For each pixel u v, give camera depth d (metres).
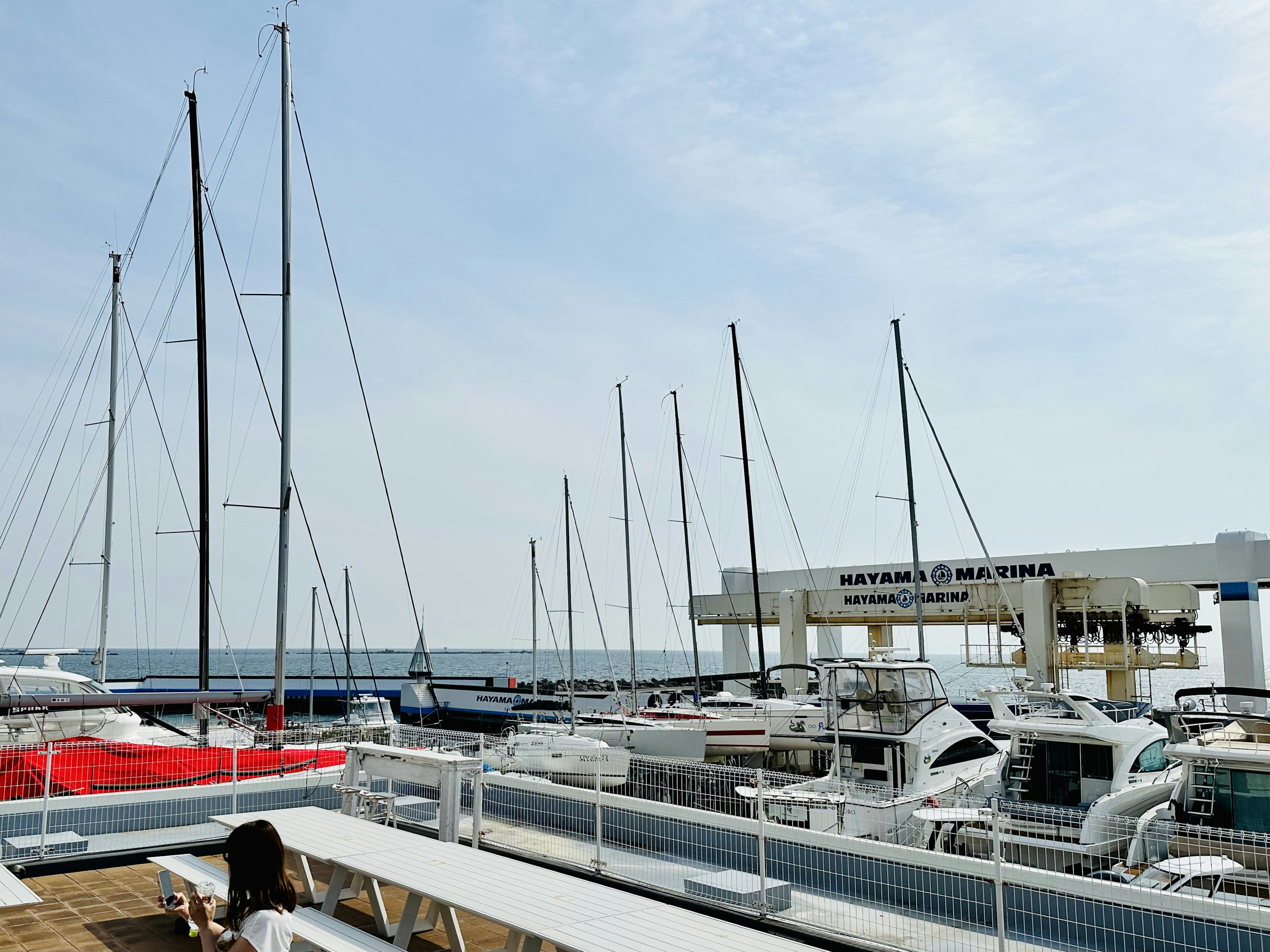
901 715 13.39
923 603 32.75
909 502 28.09
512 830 10.61
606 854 9.51
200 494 20.34
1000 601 30.97
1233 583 26.89
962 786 12.71
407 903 7.02
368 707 38.78
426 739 13.55
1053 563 30.44
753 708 25.64
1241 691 12.81
